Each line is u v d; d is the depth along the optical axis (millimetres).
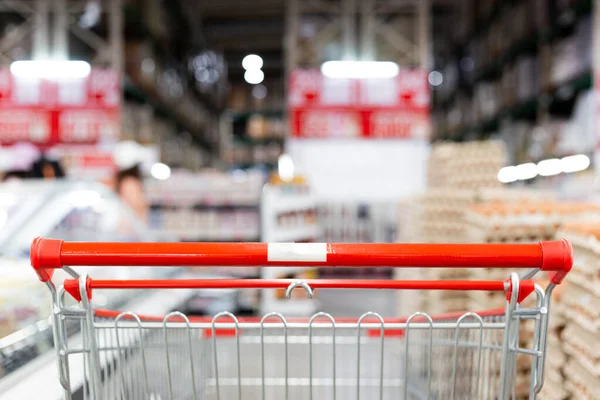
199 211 5566
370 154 6973
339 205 7059
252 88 13523
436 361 1541
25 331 1733
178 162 10477
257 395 2041
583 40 4867
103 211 3184
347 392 2072
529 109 6621
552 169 5605
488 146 3562
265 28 11891
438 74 11750
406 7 7512
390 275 6746
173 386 1500
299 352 2090
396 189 6973
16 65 6344
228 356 2027
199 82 11867
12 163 6238
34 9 6781
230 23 11625
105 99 6469
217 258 1044
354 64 6891
